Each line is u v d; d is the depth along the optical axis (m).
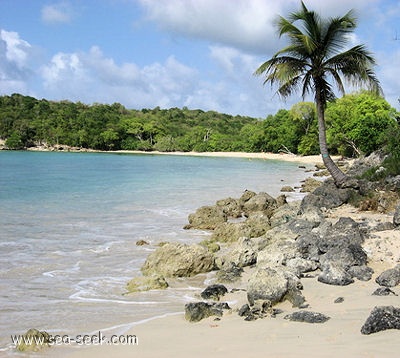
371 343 5.97
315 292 9.30
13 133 132.25
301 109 91.88
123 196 29.69
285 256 11.87
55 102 173.12
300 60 24.03
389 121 47.78
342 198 21.19
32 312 8.80
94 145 133.62
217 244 14.93
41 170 55.03
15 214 21.66
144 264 12.22
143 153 122.88
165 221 20.48
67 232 17.50
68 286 10.65
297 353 5.88
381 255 11.26
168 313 8.72
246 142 118.50
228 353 6.16
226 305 8.74
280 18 23.64
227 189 35.06
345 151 71.44
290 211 20.42
